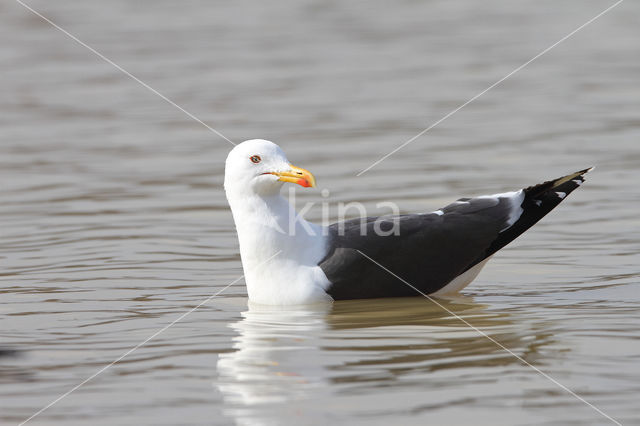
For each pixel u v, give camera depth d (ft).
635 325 32.86
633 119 75.51
